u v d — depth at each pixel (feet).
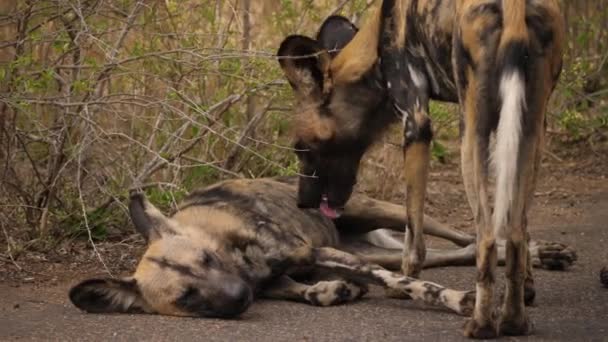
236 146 29.89
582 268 25.61
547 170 39.01
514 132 18.03
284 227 23.93
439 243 29.27
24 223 27.91
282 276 23.76
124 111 28.40
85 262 26.68
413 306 22.47
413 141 22.18
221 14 30.60
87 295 21.94
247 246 23.36
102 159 28.27
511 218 19.02
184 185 29.19
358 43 23.35
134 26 27.25
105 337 20.35
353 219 26.48
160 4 28.96
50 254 27.09
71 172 27.89
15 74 26.63
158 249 22.35
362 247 26.58
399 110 22.36
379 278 22.66
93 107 27.02
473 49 18.98
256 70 28.19
